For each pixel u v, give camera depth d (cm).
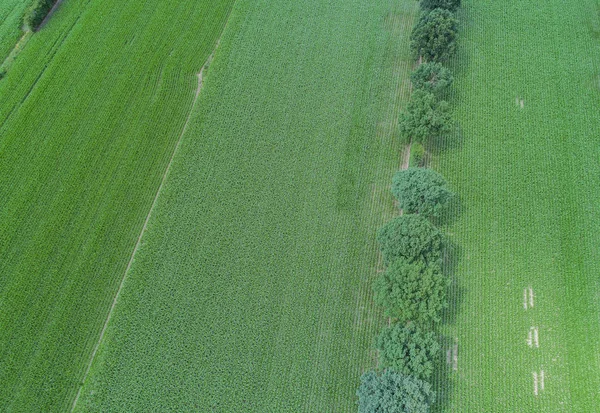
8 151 3550
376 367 2816
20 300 3009
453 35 3678
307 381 2784
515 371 2830
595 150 3553
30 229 3256
